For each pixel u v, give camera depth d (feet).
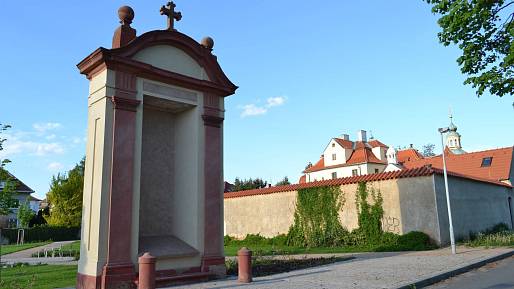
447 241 62.28
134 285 31.91
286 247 74.84
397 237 64.54
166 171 40.83
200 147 39.63
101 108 33.37
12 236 136.46
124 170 33.19
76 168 152.05
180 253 36.17
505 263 44.93
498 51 42.88
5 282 37.96
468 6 40.81
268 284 32.58
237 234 91.09
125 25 35.50
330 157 193.88
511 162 113.39
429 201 62.90
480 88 42.32
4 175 55.98
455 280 34.91
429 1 44.75
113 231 31.78
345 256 54.65
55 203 144.77
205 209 38.83
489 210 82.89
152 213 38.93
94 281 30.45
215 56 41.88
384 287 29.81
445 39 43.78
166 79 37.35
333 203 73.87
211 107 41.16
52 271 47.73
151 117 40.50
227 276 39.11
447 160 128.36
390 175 67.62
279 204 83.41
